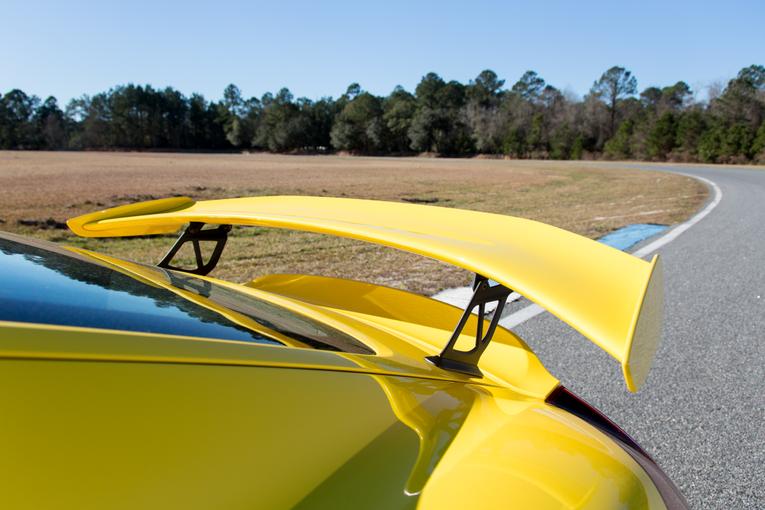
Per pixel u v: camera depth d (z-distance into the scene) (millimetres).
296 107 136875
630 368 962
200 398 812
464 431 1065
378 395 1044
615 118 106312
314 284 2094
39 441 645
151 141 141625
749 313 4758
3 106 138625
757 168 53031
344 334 1398
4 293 881
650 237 8914
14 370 685
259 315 1283
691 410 2939
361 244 9148
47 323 806
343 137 125938
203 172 38156
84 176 30266
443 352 1403
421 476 898
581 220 12094
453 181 32406
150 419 742
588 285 1218
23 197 17438
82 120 150125
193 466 728
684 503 1273
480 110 117062
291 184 27906
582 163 75812
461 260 1281
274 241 9352
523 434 1112
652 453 2510
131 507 651
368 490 830
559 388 1475
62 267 1150
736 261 6910
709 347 3918
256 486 753
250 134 143750
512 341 1697
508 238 1516
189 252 8102
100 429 694
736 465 2424
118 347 809
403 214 1796
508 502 889
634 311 1108
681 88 118500
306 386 958
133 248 8477
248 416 834
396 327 1742
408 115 123000
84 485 640
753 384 3297
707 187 23406
